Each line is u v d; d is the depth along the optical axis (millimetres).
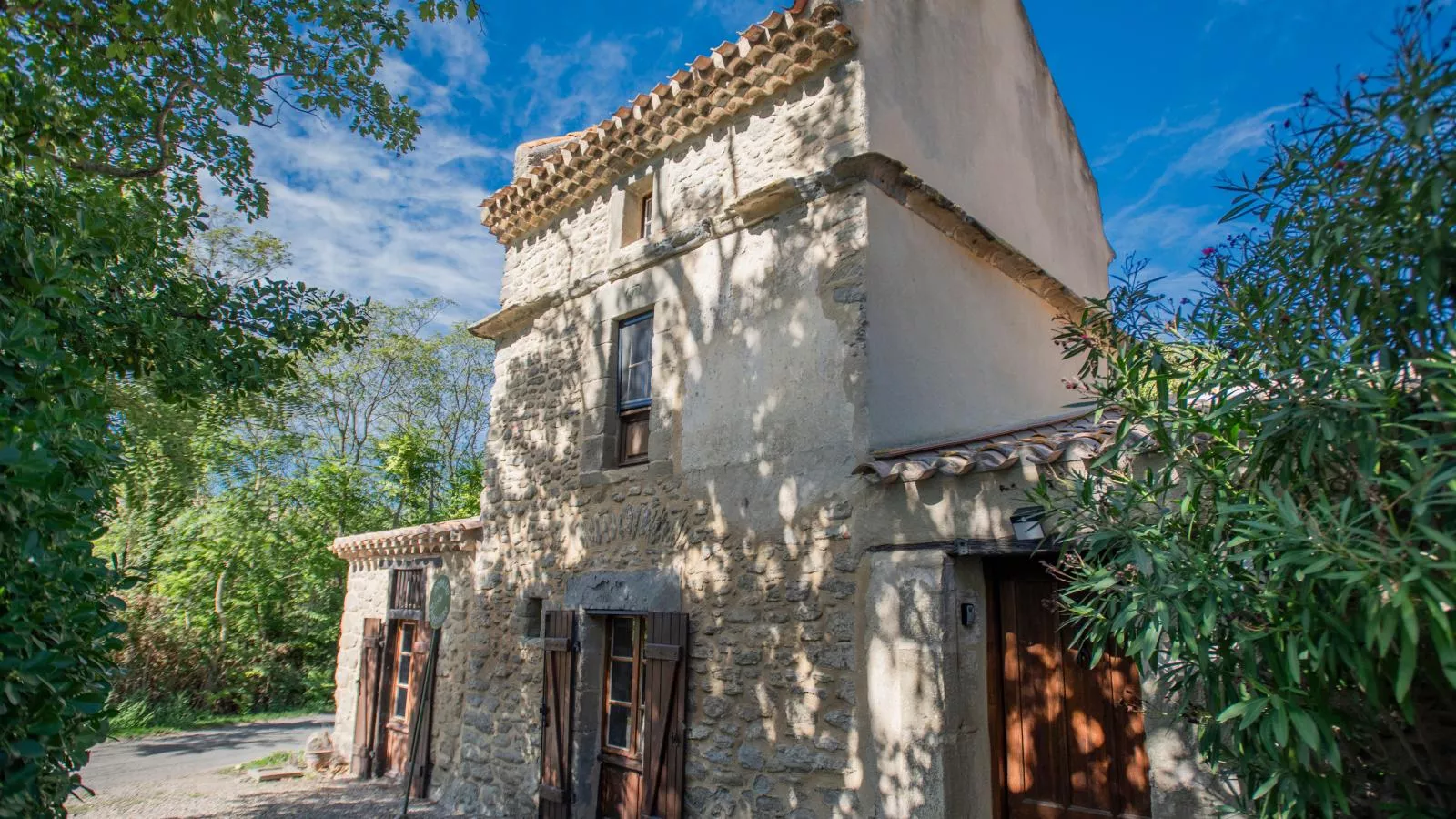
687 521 6035
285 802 8039
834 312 5477
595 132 7289
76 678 3029
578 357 7512
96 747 11703
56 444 2896
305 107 6535
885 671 4629
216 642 15500
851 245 5500
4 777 2662
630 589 6289
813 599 5117
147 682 14414
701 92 6516
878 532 4879
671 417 6434
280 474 17312
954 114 6750
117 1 5301
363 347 21641
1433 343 2291
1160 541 2803
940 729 4316
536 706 7008
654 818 5660
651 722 5875
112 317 5203
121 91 5711
